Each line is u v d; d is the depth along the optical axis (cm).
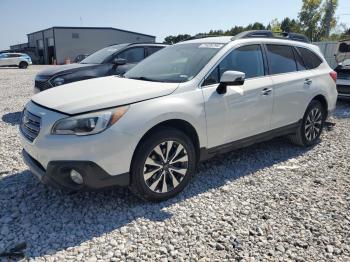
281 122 496
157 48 909
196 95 383
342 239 310
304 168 478
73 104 330
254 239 309
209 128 397
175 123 375
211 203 373
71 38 5362
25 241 302
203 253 289
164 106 352
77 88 390
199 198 384
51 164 321
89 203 369
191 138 395
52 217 342
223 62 421
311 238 312
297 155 530
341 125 721
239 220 340
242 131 441
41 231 319
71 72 771
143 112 340
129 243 302
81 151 314
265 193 399
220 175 448
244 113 434
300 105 520
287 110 499
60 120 321
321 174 457
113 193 391
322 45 1891
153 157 356
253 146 566
